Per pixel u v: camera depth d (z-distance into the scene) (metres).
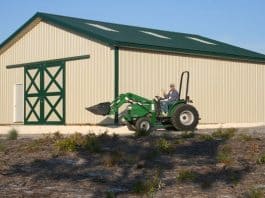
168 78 19.97
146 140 11.32
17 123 23.17
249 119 23.12
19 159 9.46
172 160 9.08
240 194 6.72
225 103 22.06
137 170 8.35
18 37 23.16
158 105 16.86
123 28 23.17
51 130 18.84
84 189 7.14
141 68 19.12
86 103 19.62
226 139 11.26
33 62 22.41
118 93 18.42
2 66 24.28
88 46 19.61
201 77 21.14
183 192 6.88
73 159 9.35
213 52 21.36
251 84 23.27
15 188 7.21
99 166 8.73
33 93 22.31
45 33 21.78
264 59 23.55
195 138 11.62
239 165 8.52
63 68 20.77
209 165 8.59
